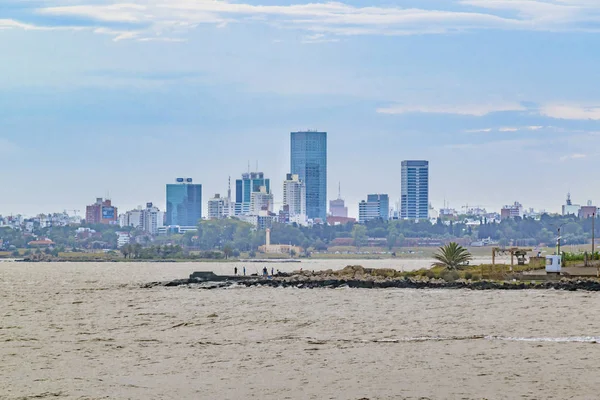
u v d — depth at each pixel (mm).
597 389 94500
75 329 149500
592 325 142625
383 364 109312
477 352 117062
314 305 187500
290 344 126750
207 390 95938
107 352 121625
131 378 102750
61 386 98812
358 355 116125
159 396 93625
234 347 124500
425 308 174500
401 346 123438
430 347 122062
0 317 173125
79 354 120125
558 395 92000
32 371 107625
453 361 110688
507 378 100125
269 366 108875
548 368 105438
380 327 145125
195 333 141125
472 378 100312
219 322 156875
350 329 143375
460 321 150875
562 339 127812
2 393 95688
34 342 132375
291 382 99375
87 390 96750
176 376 103438
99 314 177375
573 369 104688
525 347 120750
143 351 121938
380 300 195375
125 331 145375
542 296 194875
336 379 100688
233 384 98750
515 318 153250
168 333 141625
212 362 112250
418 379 100125
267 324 152250
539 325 143375
